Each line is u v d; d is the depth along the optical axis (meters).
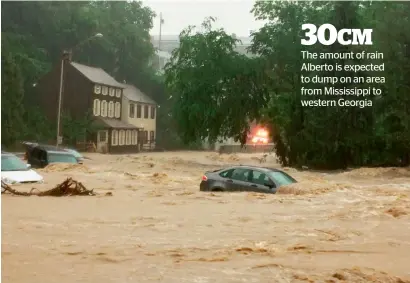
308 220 13.23
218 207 15.69
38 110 78.88
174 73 53.00
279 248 9.66
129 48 103.44
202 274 7.59
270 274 7.67
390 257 8.99
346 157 48.94
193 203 16.56
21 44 84.56
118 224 12.35
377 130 49.31
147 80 103.12
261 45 55.34
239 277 7.46
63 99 79.75
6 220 12.55
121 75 103.38
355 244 10.12
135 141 88.94
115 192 20.66
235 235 11.05
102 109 82.06
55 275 7.41
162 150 95.00
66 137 76.06
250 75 51.84
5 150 67.06
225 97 51.88
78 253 8.95
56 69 80.50
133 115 89.38
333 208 15.37
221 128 53.56
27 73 80.50
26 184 21.39
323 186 20.52
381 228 12.05
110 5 108.62
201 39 52.06
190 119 51.16
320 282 7.30
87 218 13.17
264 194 18.64
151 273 7.61
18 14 88.56
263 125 52.12
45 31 91.62
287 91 51.66
